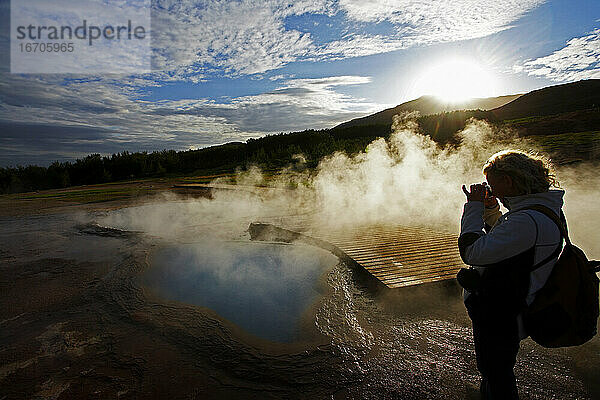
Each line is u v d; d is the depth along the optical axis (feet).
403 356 9.32
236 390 8.27
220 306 12.88
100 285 15.34
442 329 10.68
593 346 9.27
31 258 20.10
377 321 11.36
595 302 5.24
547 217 5.11
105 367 9.37
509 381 5.47
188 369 9.15
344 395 7.95
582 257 5.30
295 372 8.83
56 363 9.62
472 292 5.91
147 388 8.44
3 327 11.81
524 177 5.25
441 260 15.83
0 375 9.14
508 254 5.09
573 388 7.77
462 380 8.20
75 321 12.05
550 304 5.15
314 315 11.86
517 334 5.41
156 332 11.07
